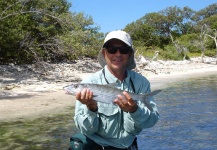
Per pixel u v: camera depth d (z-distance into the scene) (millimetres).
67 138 8008
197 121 10164
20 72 23219
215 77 29578
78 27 27641
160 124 9766
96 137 3623
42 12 22656
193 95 16688
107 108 3492
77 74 25750
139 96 3305
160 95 16875
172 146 7453
